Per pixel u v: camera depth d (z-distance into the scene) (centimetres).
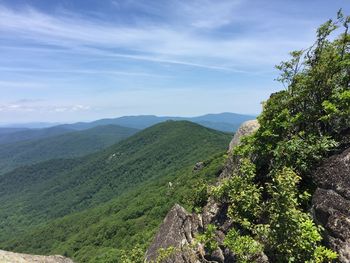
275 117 1141
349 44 1058
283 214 835
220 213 1134
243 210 1033
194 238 1145
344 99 941
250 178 1087
